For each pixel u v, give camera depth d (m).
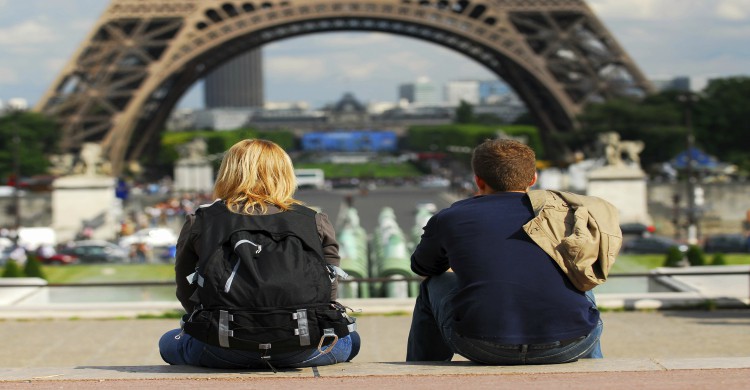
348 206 160.88
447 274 15.43
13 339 31.23
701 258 65.00
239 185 13.74
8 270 62.66
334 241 13.82
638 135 187.38
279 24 171.62
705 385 12.39
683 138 191.12
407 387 12.50
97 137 187.50
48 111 173.62
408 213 161.50
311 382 12.88
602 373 13.37
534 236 14.02
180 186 177.38
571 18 177.88
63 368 14.48
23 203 141.25
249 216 13.47
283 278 12.94
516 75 196.00
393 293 41.88
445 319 14.61
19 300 38.00
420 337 15.85
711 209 135.62
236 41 189.50
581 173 147.62
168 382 13.00
